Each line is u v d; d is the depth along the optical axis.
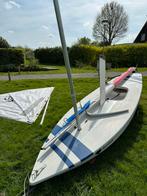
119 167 3.10
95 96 5.10
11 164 3.26
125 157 3.34
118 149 3.55
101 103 4.22
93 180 2.86
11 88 8.12
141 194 2.60
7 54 19.31
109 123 3.64
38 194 2.65
